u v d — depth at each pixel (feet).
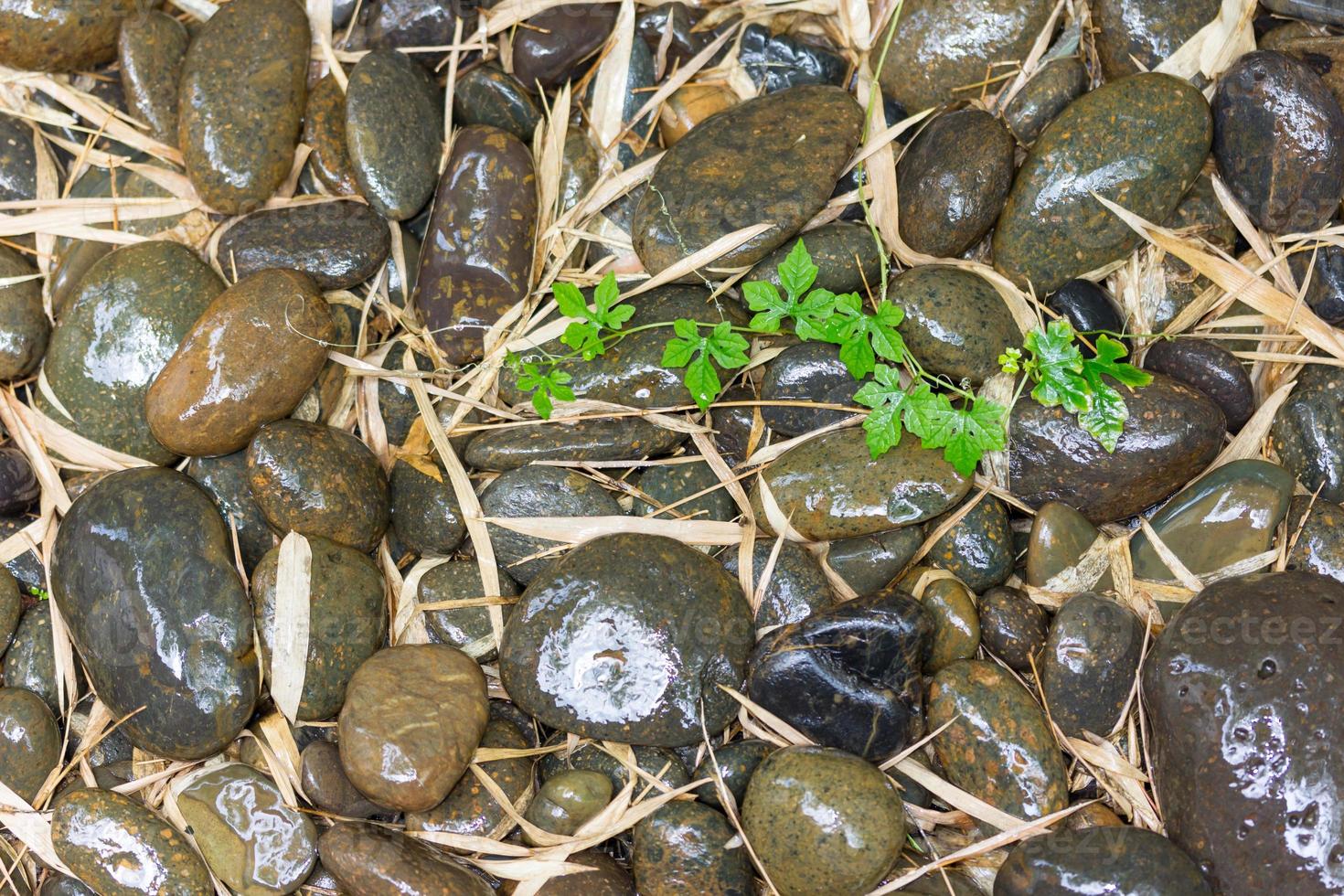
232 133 2.89
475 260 2.87
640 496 2.87
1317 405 2.83
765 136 2.86
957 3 2.90
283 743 2.77
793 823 2.68
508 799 2.75
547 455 2.85
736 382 2.89
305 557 2.78
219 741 2.74
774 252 2.86
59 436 2.90
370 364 2.91
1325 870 2.61
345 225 2.90
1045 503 2.82
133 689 2.74
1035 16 2.89
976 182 2.81
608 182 2.93
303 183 2.95
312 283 2.85
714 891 2.71
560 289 2.80
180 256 2.89
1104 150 2.80
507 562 2.86
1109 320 2.85
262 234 2.89
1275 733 2.64
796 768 2.70
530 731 2.83
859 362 2.77
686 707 2.75
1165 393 2.78
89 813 2.73
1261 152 2.82
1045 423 2.79
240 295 2.81
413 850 2.70
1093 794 2.77
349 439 2.86
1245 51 2.88
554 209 2.93
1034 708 2.73
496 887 2.74
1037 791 2.71
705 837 2.71
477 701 2.75
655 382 2.84
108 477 2.81
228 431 2.81
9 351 2.91
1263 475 2.78
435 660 2.77
